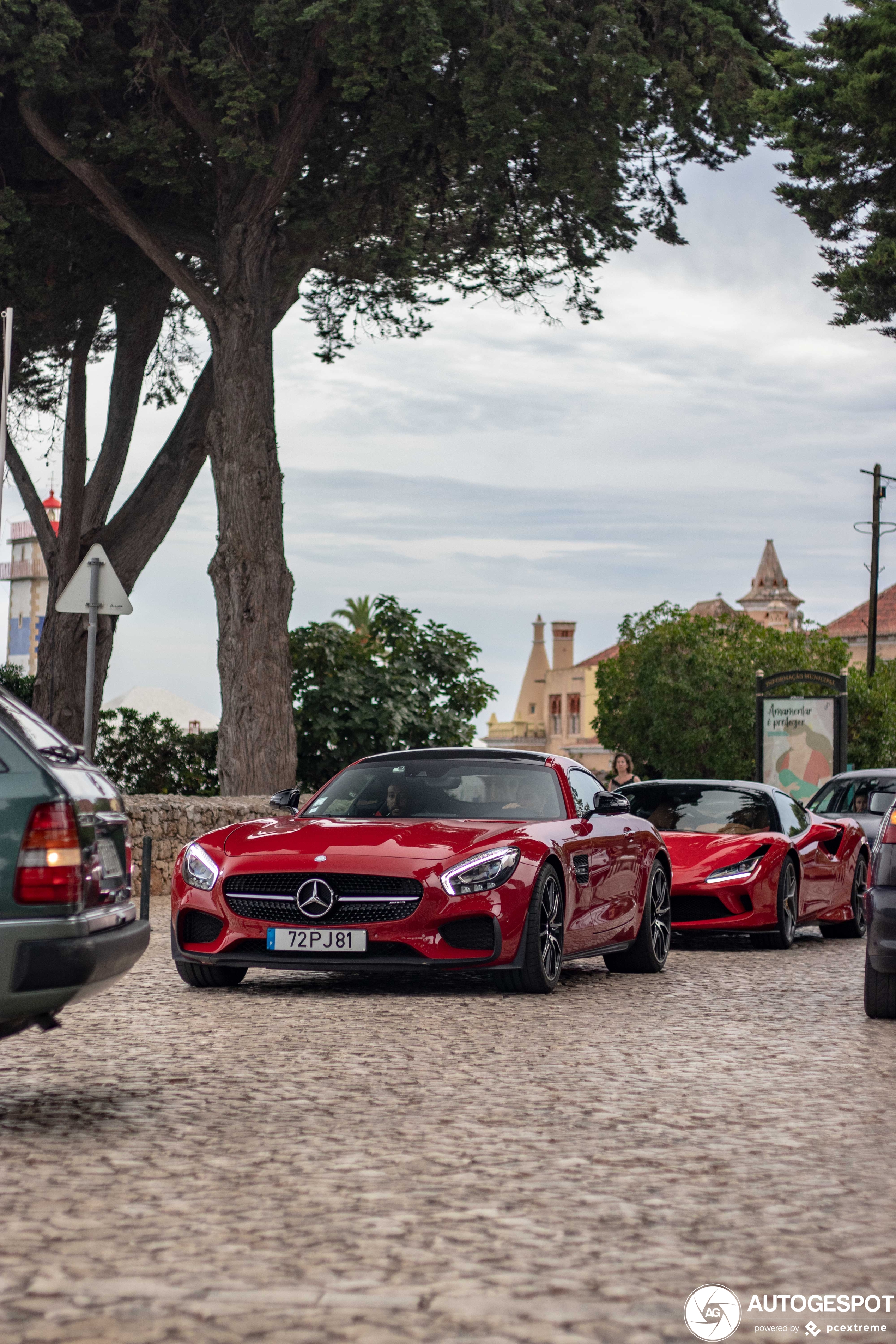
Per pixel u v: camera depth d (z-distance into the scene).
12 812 5.54
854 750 48.97
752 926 13.48
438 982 10.44
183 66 21.41
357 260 25.27
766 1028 8.52
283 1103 6.12
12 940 5.44
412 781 10.76
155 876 18.70
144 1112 5.93
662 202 23.59
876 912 8.88
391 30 19.27
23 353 25.08
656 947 11.66
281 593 22.80
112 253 24.44
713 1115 6.01
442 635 30.25
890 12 22.33
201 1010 8.85
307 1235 4.19
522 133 20.77
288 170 21.88
